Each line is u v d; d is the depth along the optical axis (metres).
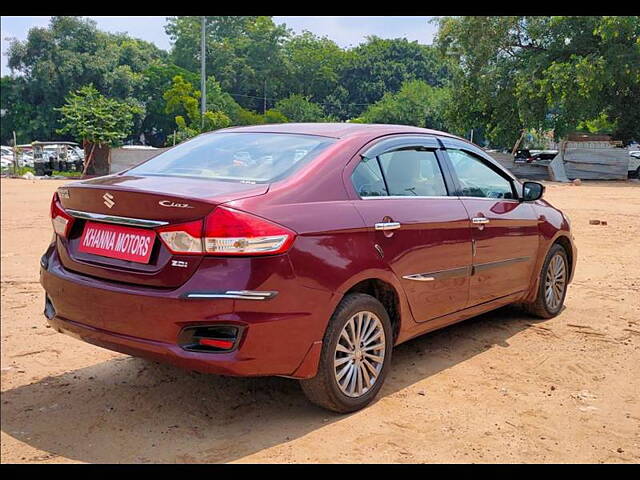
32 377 4.53
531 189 5.42
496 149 40.91
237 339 3.32
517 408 3.96
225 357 3.32
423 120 67.81
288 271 3.42
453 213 4.54
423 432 3.65
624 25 28.02
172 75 73.69
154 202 3.42
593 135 27.88
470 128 37.62
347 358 3.79
